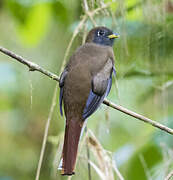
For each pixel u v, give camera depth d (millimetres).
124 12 11727
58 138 11328
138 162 12508
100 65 10844
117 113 15953
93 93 10523
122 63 12234
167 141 12375
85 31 11336
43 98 14688
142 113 14711
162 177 11852
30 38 14344
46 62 14555
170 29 12609
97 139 10867
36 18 14023
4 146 15766
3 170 15398
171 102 13852
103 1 11656
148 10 12141
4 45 15477
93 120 13898
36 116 15250
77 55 11016
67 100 10516
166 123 12398
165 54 12688
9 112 15633
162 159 12359
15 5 13781
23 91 14609
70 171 9438
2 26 15672
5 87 14367
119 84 12688
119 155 12797
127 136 15461
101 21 11836
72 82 10555
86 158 10914
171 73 12992
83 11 11594
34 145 15633
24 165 15523
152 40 12406
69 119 10383
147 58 12648
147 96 13766
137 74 12969
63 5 13664
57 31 14383
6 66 14062
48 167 14961
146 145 12570
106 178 10523
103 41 11523
